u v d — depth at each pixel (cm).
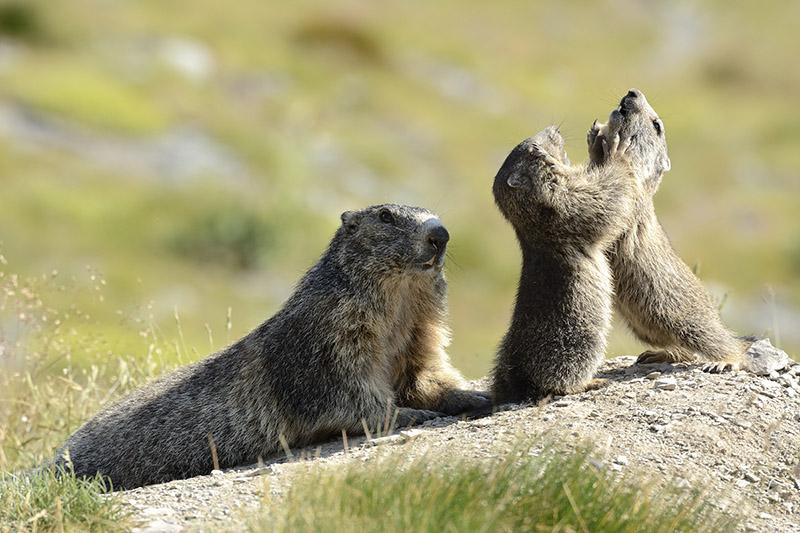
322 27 5494
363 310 1046
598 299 1016
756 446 938
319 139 4412
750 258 3959
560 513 780
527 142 1035
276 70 4931
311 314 1057
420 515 754
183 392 1103
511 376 1044
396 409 1055
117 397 1221
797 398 1012
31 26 4578
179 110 4288
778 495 883
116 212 3466
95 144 3881
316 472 854
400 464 866
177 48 4806
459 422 1005
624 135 1080
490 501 779
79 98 4044
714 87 6369
